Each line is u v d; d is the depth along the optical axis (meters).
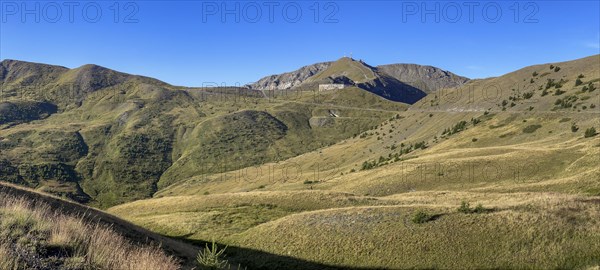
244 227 54.75
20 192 28.53
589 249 31.27
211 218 60.47
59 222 14.79
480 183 77.56
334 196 69.50
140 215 71.12
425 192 72.06
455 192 68.31
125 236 25.39
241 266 41.44
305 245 42.97
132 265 12.49
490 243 35.44
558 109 130.38
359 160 195.00
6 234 12.30
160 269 13.45
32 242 12.28
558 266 30.81
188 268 19.80
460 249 36.00
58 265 11.31
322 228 45.38
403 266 36.22
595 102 121.31
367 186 94.56
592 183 57.28
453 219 40.66
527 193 56.16
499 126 140.75
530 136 119.62
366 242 40.50
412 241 38.66
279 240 45.50
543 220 36.03
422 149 153.88
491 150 102.31
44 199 28.89
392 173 98.75
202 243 49.53
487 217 39.34
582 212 36.25
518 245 34.12
